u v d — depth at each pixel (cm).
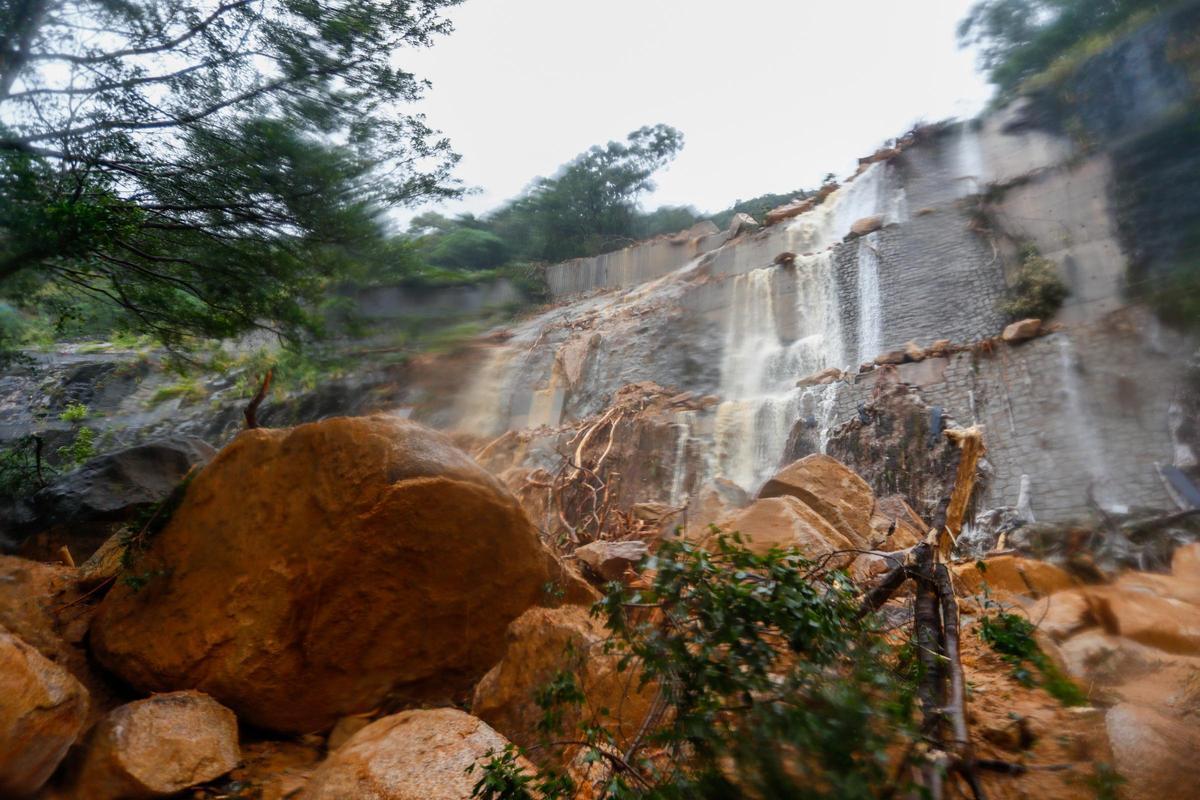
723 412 2452
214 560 393
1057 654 366
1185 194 408
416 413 1335
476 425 2645
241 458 408
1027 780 238
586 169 4919
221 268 965
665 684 236
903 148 3219
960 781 223
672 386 2977
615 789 224
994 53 1477
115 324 1071
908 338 2389
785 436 2267
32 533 888
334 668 386
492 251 3669
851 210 3303
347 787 272
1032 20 1326
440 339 1216
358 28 838
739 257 3500
